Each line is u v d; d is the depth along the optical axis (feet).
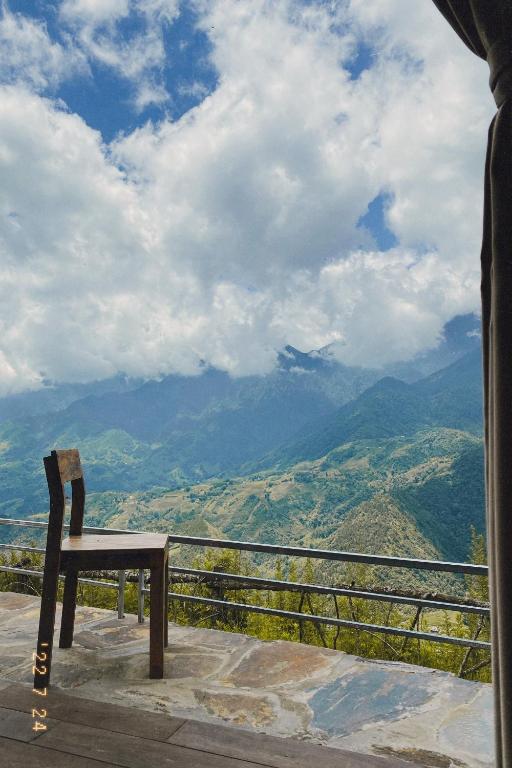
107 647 9.93
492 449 4.54
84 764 5.84
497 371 4.32
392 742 6.81
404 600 9.87
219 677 8.71
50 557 8.23
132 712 7.14
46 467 8.29
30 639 10.37
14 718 6.90
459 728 7.18
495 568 4.36
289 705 7.76
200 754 6.13
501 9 4.66
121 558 8.50
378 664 9.37
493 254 4.47
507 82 4.60
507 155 4.52
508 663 4.09
